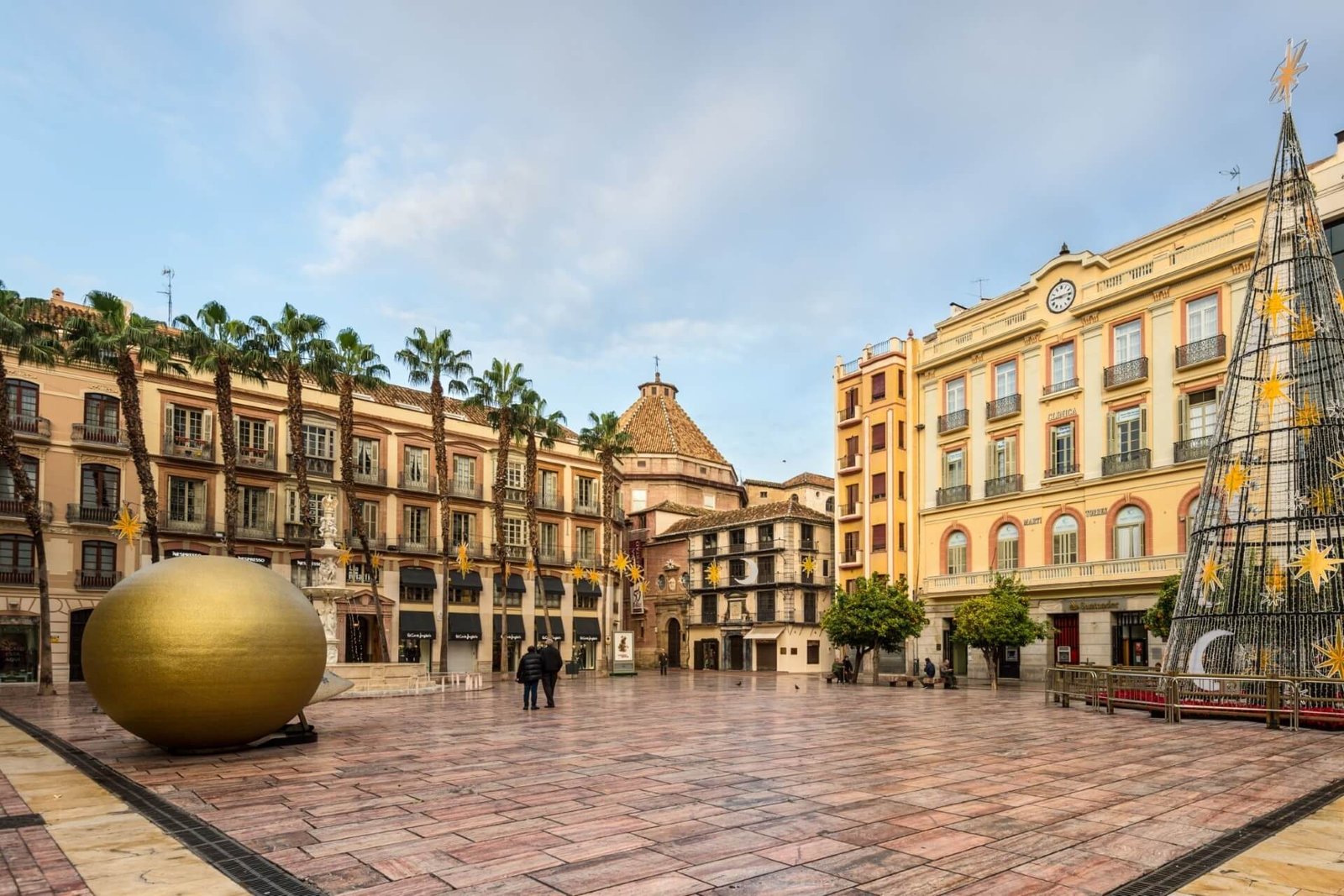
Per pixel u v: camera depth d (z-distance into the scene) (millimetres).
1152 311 39031
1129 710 23953
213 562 13930
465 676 38969
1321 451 21922
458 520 59531
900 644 47594
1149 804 10148
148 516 36500
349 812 9648
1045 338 43656
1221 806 10031
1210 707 20828
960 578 46125
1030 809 9836
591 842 8305
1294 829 8922
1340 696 19250
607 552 57938
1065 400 42375
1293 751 15031
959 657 47094
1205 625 22625
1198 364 36656
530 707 24125
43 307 36438
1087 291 41750
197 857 7797
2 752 14586
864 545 53750
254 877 7180
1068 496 41812
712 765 13094
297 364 42406
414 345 46688
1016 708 25031
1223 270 36438
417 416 58031
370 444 56031
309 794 10688
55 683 41781
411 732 17703
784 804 10086
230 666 13062
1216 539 23047
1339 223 32656
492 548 59750
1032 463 43750
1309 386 22594
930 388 50094
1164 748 15297
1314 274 23188
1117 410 40094
